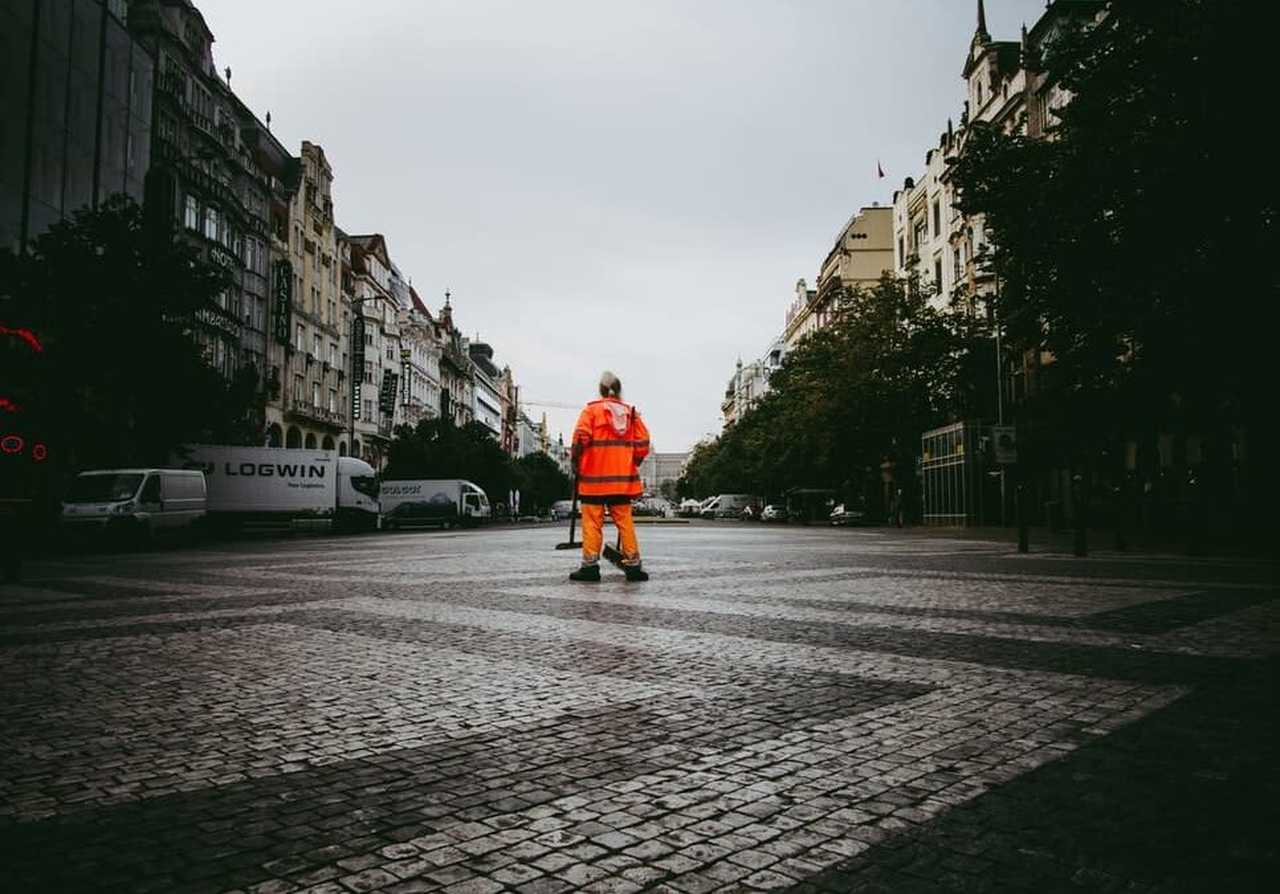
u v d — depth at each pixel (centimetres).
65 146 2945
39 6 2786
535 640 595
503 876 229
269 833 259
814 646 567
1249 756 328
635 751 342
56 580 1131
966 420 3616
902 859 239
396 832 260
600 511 1023
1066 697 424
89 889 221
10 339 1994
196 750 346
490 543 2262
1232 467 2061
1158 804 279
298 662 523
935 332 3925
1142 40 1557
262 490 3478
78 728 378
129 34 3397
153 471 2280
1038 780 304
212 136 4366
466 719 391
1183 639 588
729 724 380
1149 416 1750
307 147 5894
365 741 358
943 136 4728
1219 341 1458
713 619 691
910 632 623
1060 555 1571
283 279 5262
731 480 8369
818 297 8081
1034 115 3638
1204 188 1451
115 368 2291
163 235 2494
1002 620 681
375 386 7256
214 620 705
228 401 2673
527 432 19362
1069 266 1645
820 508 6091
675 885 224
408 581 1042
